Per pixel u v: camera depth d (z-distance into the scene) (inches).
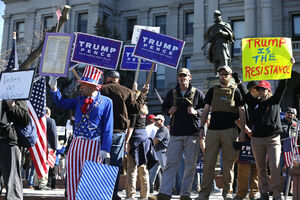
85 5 1346.0
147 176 292.7
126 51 333.7
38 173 251.9
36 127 255.1
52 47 250.2
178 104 263.1
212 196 346.9
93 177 188.2
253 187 283.7
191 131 258.1
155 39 284.2
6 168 221.0
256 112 261.3
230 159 248.8
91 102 203.0
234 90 254.4
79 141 200.2
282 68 264.8
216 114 253.0
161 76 1305.4
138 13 1365.7
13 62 274.5
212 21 1117.7
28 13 1405.0
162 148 389.4
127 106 256.7
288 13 1056.8
